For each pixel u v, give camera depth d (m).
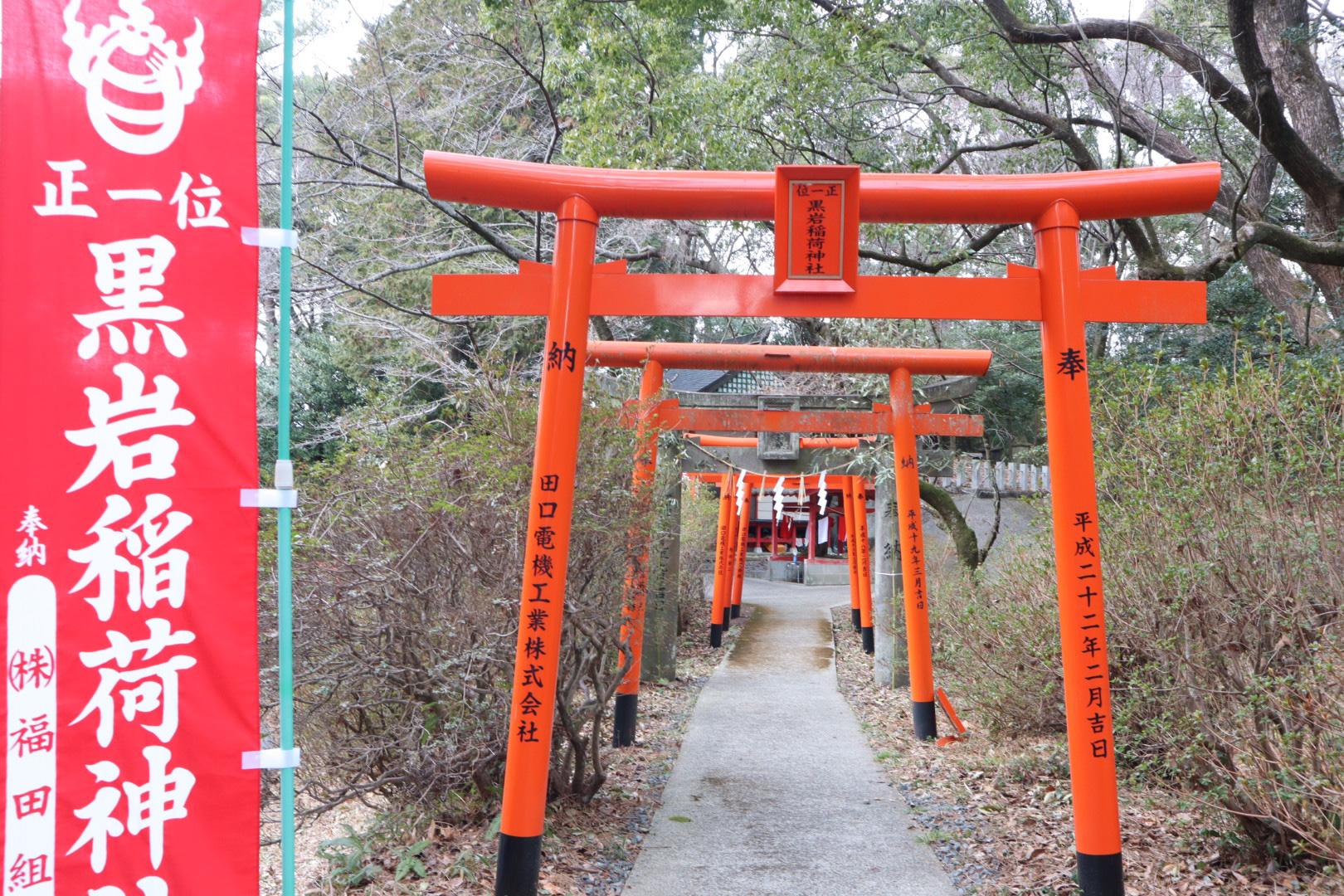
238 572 3.14
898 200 4.79
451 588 5.25
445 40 12.50
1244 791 4.35
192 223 3.14
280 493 3.19
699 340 21.88
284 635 3.26
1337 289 11.68
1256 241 9.51
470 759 5.29
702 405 11.32
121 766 3.03
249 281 3.18
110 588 3.04
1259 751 4.30
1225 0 12.27
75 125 3.07
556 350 4.68
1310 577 4.77
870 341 13.05
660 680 11.38
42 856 2.97
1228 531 4.88
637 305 4.92
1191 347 13.04
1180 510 5.20
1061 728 7.39
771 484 15.77
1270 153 11.21
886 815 6.16
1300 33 10.80
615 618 5.99
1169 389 6.73
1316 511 4.85
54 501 3.01
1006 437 17.55
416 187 10.49
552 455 4.61
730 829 5.88
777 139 10.66
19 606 2.97
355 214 13.25
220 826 3.09
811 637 15.75
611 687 6.13
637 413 6.34
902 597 11.24
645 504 6.14
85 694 3.02
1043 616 6.73
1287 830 4.49
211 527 3.12
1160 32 10.34
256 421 3.17
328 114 12.12
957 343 17.88
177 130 3.14
